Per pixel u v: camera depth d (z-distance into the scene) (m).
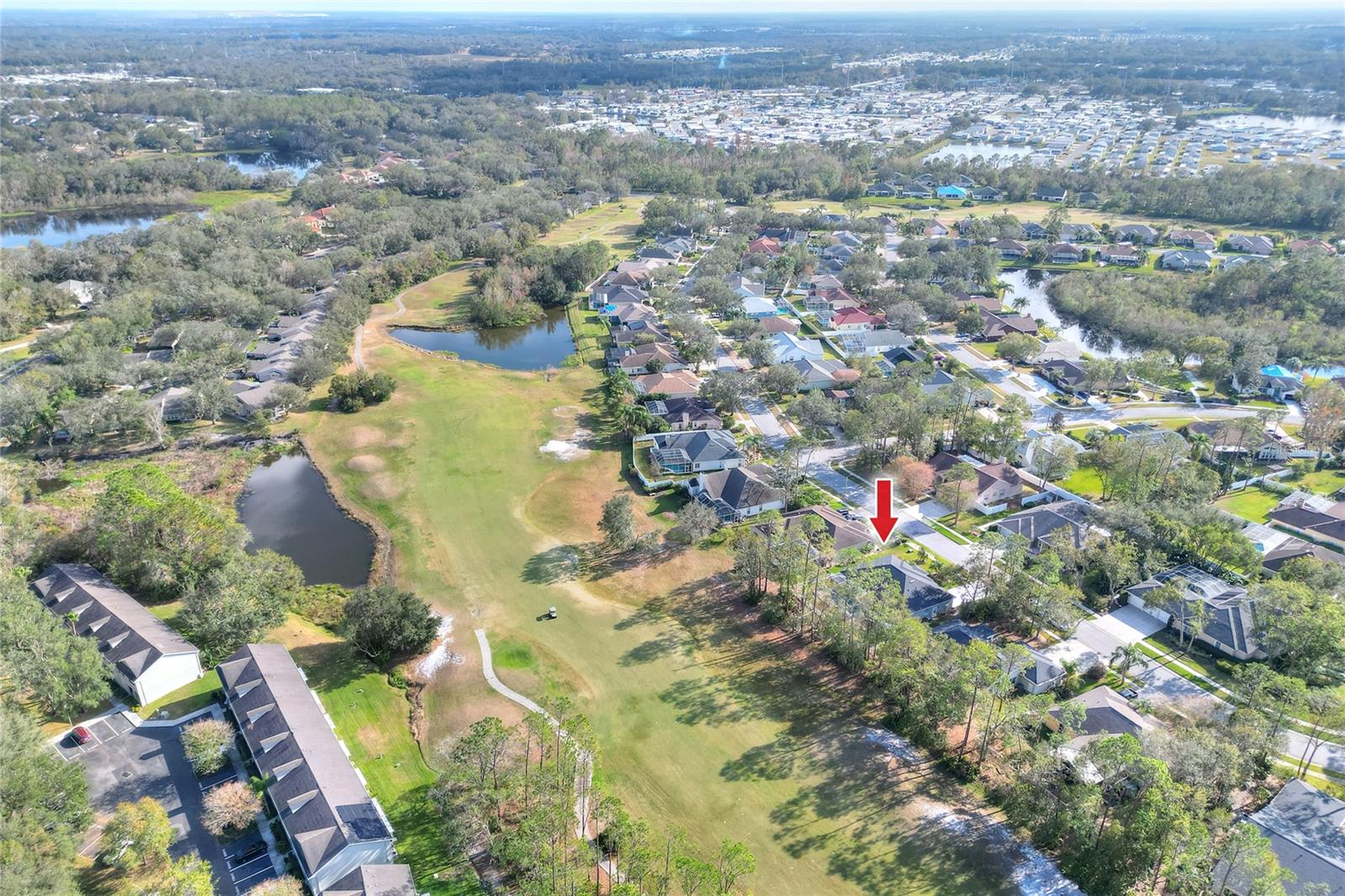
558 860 69.06
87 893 70.38
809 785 82.44
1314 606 97.38
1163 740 77.62
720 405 163.88
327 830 72.44
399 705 94.06
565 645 103.19
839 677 97.31
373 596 99.88
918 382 163.00
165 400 162.62
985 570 107.19
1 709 81.69
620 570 118.06
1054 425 154.62
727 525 127.06
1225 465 137.62
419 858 74.38
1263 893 60.50
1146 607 107.31
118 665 93.31
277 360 183.12
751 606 110.12
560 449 152.75
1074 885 71.19
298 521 132.25
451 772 76.50
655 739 88.38
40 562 112.75
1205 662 98.19
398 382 181.62
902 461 141.38
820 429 153.50
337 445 155.12
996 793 81.00
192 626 100.50
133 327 195.25
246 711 86.69
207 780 82.38
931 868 73.38
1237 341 183.50
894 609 93.31
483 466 146.88
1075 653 99.25
